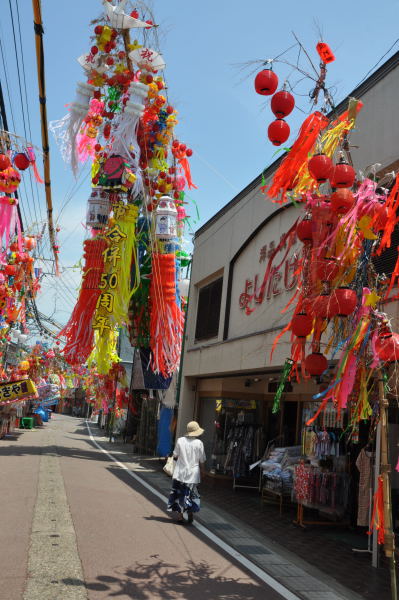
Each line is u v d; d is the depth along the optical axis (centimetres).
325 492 918
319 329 504
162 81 562
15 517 760
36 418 3431
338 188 455
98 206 529
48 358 2505
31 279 1157
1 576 510
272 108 464
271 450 1217
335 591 579
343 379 470
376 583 623
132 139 533
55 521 757
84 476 1280
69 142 550
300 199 513
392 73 801
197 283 1709
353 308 441
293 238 532
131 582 530
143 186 539
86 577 531
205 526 855
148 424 2089
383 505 448
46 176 727
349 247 461
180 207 596
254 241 1298
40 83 559
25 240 1070
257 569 633
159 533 756
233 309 1384
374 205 447
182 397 1673
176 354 534
